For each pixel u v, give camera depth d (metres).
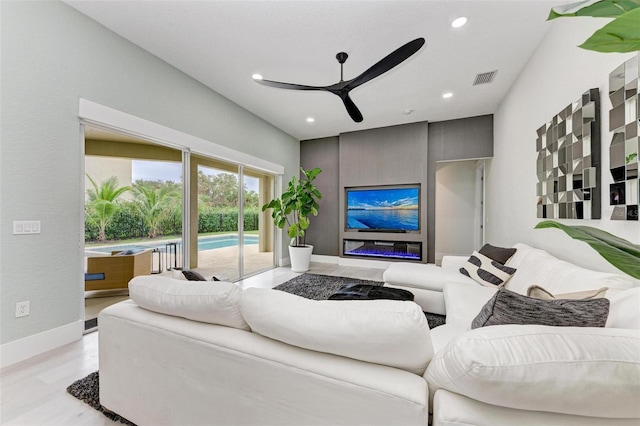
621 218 1.42
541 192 2.39
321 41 2.50
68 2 2.05
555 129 2.12
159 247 2.99
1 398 1.45
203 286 1.12
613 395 0.59
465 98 3.71
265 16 2.19
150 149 2.89
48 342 1.97
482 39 2.44
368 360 0.82
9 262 1.80
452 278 2.56
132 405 1.21
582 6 0.53
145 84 2.65
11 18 1.79
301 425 0.83
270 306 0.95
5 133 1.77
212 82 3.30
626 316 0.97
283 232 5.38
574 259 1.92
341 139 5.39
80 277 2.18
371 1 2.03
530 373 0.60
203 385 1.01
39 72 1.92
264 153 4.64
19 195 1.84
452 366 0.67
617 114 1.46
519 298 0.92
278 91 3.54
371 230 5.23
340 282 3.96
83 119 2.19
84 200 2.22
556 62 2.17
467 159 4.51
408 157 4.86
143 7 2.10
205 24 2.29
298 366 0.84
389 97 3.69
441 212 6.02
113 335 1.25
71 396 1.47
